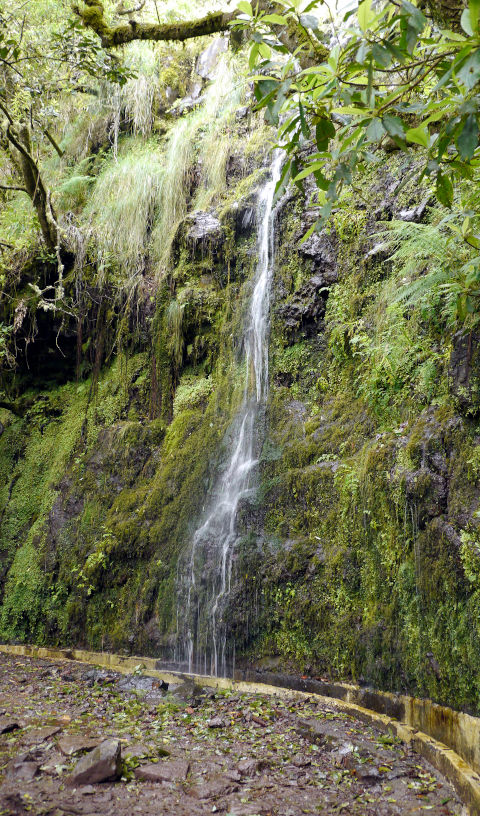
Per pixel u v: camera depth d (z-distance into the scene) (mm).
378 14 2191
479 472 3705
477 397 3777
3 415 9164
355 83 2531
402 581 4156
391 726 3910
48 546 7375
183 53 9727
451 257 3748
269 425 6203
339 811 2832
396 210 5477
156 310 7672
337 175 2562
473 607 3502
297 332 6395
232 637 5348
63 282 8328
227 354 7035
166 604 5977
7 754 3359
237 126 8156
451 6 2957
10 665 6129
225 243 7402
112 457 7406
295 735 3896
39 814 2674
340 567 4801
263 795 2984
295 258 6523
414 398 4633
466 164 2750
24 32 7438
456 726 3367
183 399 7238
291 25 3328
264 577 5320
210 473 6414
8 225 9062
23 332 8586
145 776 3137
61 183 9422
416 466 4176
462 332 3904
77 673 5727
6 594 7465
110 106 9359
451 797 3004
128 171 8477
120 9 9234
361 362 5594
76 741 3520
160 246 8055
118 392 7949
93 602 6598
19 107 7660
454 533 3723
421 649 3889
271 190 7094
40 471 8219
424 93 4195
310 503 5328
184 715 4316
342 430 5477
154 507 6590
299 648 4953
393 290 5125
